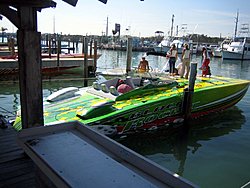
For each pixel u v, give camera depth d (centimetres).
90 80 1285
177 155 483
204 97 686
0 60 1312
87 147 200
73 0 284
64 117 492
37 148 194
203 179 396
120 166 172
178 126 644
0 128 458
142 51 5053
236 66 2436
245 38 3403
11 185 262
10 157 331
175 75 923
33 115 306
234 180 395
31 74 293
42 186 189
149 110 567
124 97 590
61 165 168
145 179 162
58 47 1425
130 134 547
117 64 2172
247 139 566
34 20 285
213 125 656
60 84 1154
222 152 498
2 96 891
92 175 157
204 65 882
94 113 495
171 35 4544
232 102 790
